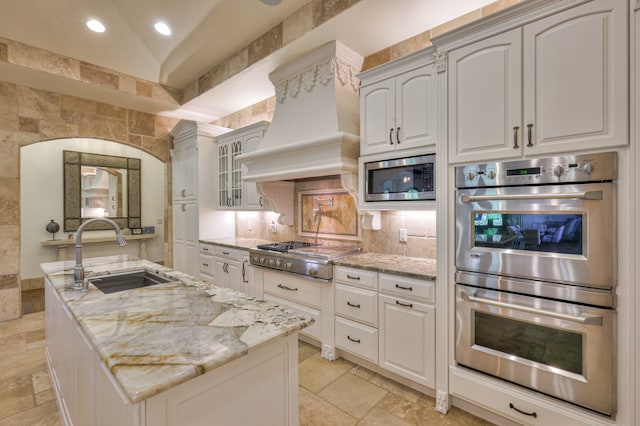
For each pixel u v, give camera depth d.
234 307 1.45
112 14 3.06
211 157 4.46
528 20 1.68
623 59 1.43
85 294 1.66
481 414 1.97
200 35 3.11
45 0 2.81
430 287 2.07
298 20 2.69
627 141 1.42
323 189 3.50
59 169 5.20
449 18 2.45
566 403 1.61
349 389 2.27
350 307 2.52
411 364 2.18
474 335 1.91
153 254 6.26
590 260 1.51
